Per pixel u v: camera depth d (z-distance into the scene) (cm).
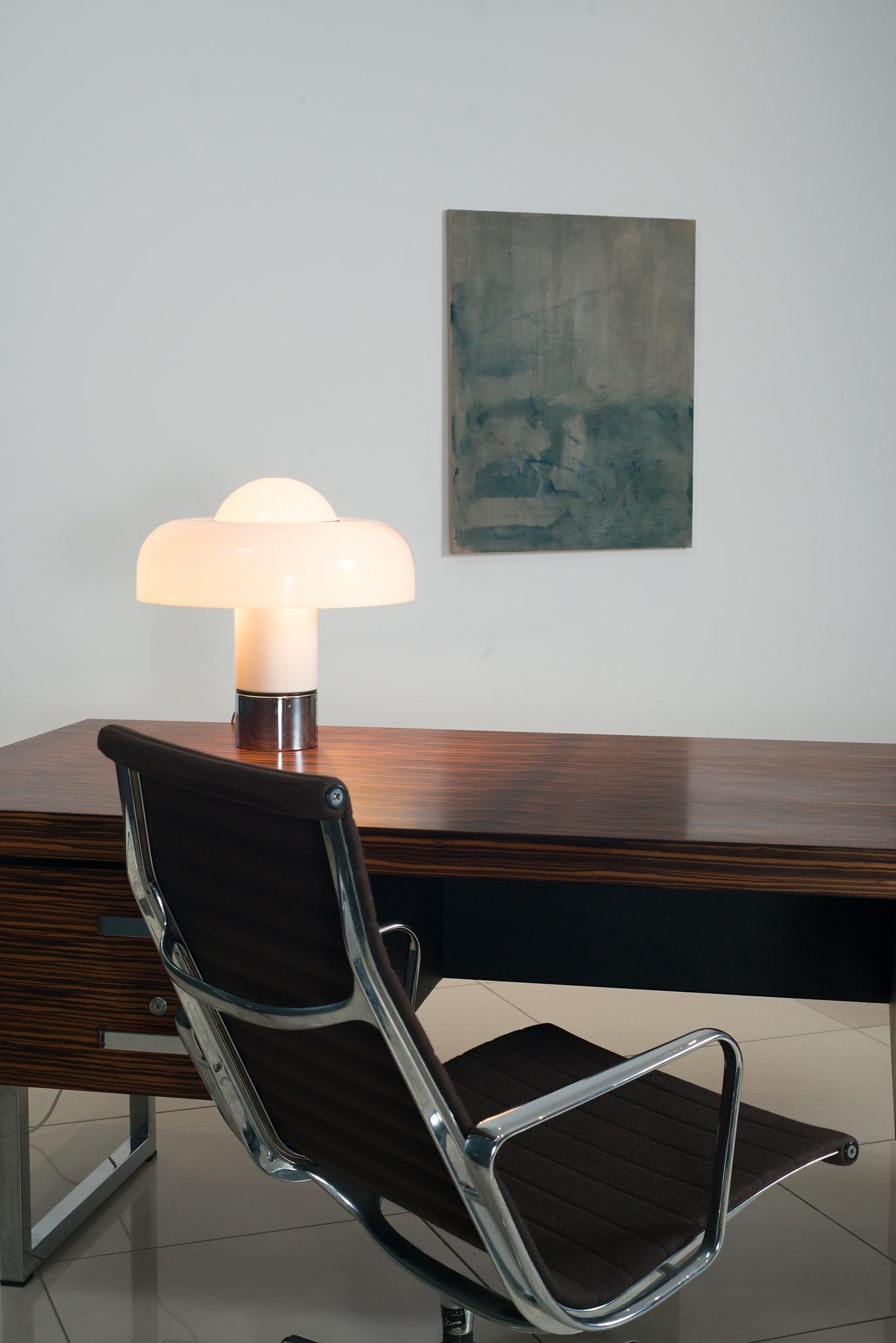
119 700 354
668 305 364
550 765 221
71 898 187
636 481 367
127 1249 212
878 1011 320
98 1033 189
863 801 192
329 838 112
